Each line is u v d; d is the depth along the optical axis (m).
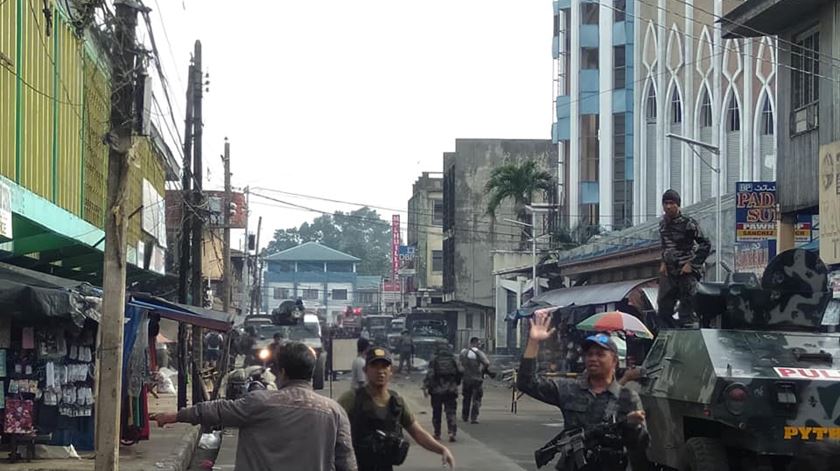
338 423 6.82
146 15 12.35
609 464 7.22
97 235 24.48
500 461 16.75
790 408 10.76
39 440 14.80
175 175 39.06
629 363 21.77
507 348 59.84
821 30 23.23
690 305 13.67
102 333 12.06
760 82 37.72
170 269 42.41
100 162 26.39
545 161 74.56
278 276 132.25
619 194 50.03
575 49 53.69
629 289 31.92
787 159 24.83
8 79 17.86
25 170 19.12
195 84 27.17
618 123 50.38
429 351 51.81
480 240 73.69
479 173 74.25
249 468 6.59
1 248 19.00
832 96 22.75
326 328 44.72
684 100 42.97
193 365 25.86
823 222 22.30
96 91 25.53
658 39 45.50
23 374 14.80
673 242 14.18
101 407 12.02
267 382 19.94
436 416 20.03
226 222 44.16
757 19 24.31
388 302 102.88
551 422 23.97
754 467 11.49
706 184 41.34
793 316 11.84
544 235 54.41
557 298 40.97
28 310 13.52
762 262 27.31
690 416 11.43
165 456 16.16
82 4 13.03
